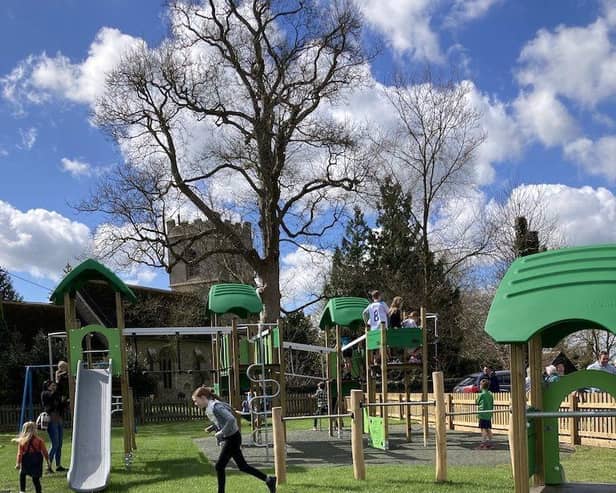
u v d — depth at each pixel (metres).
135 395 36.94
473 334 43.97
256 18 37.12
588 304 7.38
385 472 12.14
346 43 37.31
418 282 42.34
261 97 37.56
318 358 48.38
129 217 35.66
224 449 10.28
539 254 8.37
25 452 11.23
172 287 56.78
